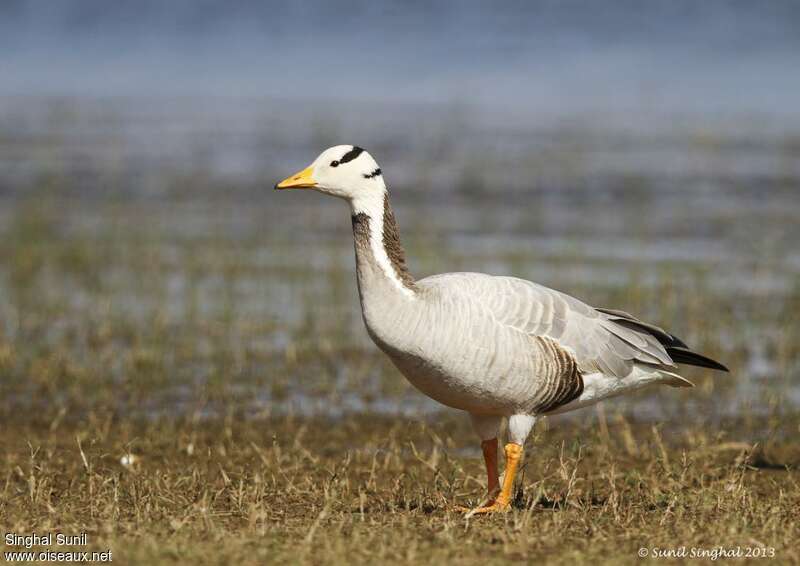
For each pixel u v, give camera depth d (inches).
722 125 1373.0
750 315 669.3
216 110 1573.6
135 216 952.9
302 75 1873.8
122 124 1454.2
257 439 498.6
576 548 322.3
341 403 549.6
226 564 300.0
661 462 435.8
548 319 373.7
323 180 381.4
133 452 474.0
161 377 573.9
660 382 405.1
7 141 1321.4
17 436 496.7
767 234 863.1
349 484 424.8
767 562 311.3
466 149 1243.8
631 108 1515.7
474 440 503.5
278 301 709.9
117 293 728.3
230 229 906.7
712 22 2047.2
